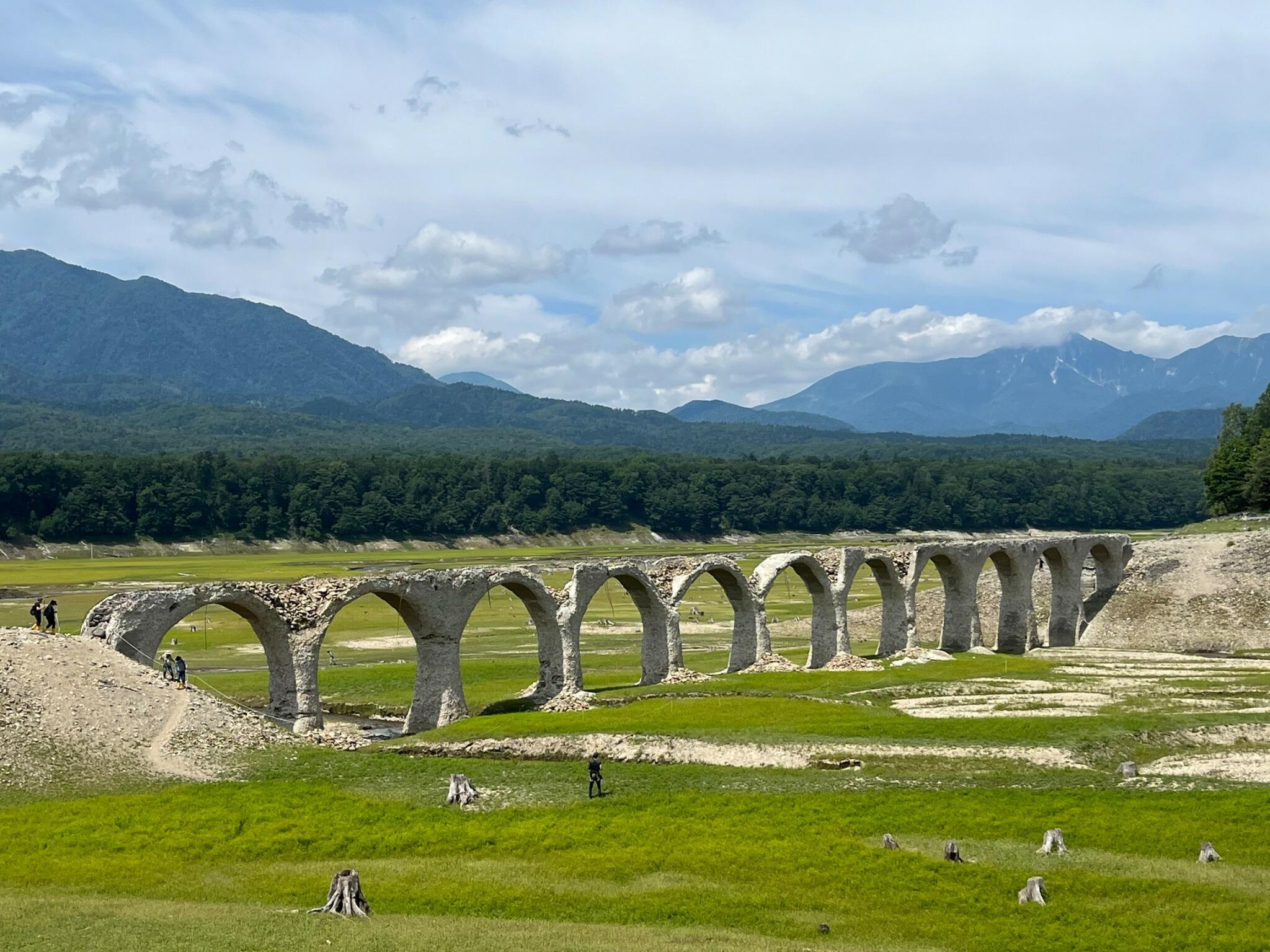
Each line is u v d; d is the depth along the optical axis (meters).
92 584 131.50
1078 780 46.38
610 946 28.83
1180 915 32.19
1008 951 30.12
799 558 83.44
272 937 28.67
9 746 44.78
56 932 28.97
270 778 47.09
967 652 90.56
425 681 63.44
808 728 55.47
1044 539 101.44
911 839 39.34
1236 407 175.75
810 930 31.31
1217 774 47.81
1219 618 98.88
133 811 40.91
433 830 40.03
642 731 55.00
